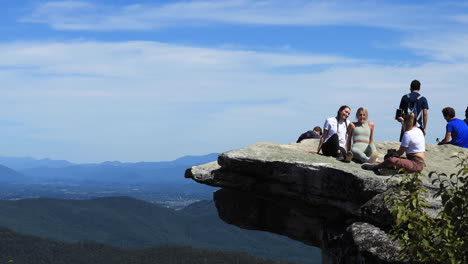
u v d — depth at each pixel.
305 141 16.84
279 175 12.56
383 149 17.47
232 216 14.95
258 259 167.00
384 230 9.59
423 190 7.78
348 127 13.44
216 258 162.62
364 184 10.77
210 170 13.61
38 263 187.12
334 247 10.98
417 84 15.61
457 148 17.12
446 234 6.97
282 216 13.94
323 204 11.94
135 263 170.38
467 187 7.32
